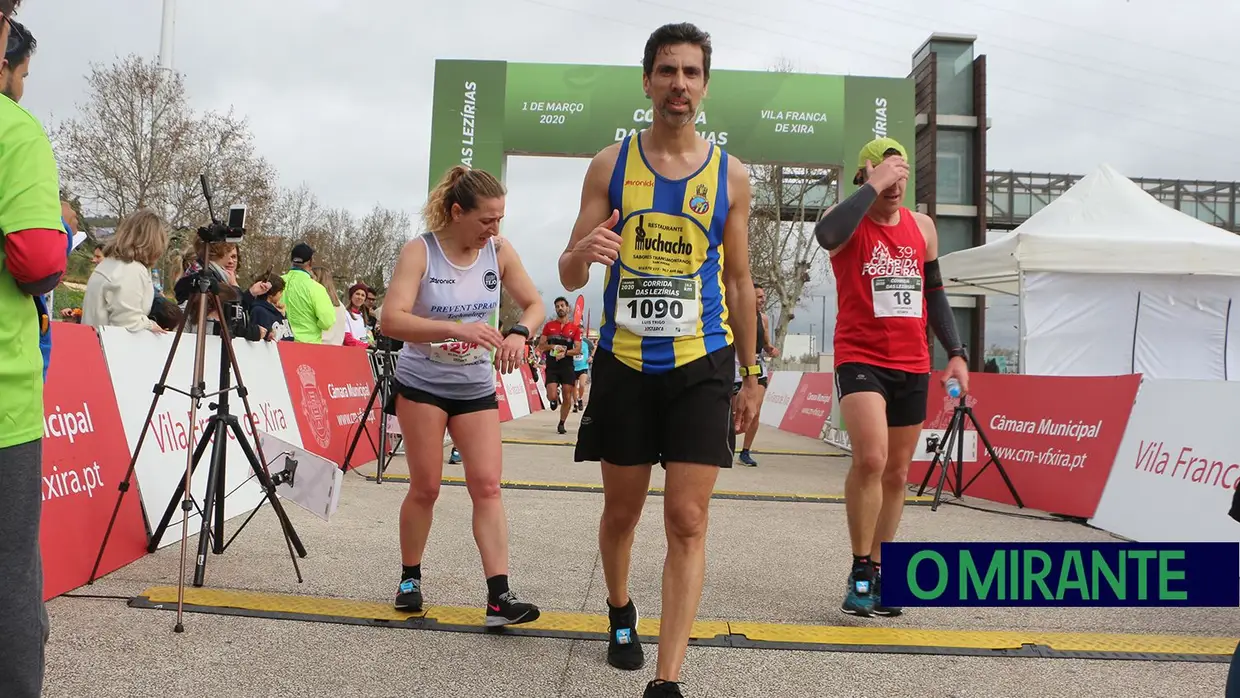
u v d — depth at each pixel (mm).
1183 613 3494
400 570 3801
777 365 26266
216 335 5090
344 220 46719
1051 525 5406
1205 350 8688
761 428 14852
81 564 3361
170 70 19781
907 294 3355
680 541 2406
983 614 3438
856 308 3387
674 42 2428
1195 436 4812
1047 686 2664
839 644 3002
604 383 2518
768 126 10758
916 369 3371
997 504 6223
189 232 11367
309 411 6422
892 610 3355
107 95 22266
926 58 19312
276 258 28203
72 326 3705
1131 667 2859
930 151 18250
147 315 4441
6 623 1661
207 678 2492
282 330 7293
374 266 45719
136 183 22516
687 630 2320
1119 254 8320
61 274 1752
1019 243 8344
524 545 4402
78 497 3459
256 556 3934
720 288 2545
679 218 2461
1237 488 1931
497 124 10859
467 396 3129
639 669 2707
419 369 3088
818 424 12367
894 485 3461
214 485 3539
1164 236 8461
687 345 2434
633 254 2484
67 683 2400
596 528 4891
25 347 1734
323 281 8094
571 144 10836
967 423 6859
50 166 1770
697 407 2416
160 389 3326
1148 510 4922
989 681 2697
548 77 10867
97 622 2926
